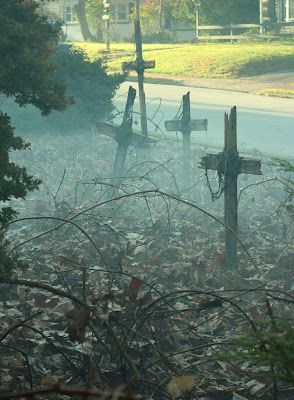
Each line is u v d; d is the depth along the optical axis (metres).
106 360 6.63
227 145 9.96
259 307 8.26
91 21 76.00
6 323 7.58
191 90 37.16
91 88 21.19
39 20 8.16
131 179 15.77
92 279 9.18
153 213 13.16
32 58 7.69
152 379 6.52
